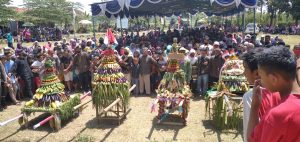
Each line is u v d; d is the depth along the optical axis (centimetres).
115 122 793
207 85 1047
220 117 724
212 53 1034
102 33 5150
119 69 777
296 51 537
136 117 838
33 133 732
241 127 722
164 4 2177
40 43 3588
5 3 4541
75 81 1160
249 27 3519
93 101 773
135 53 1106
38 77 1075
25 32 3728
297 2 5481
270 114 186
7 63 995
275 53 194
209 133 712
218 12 3200
